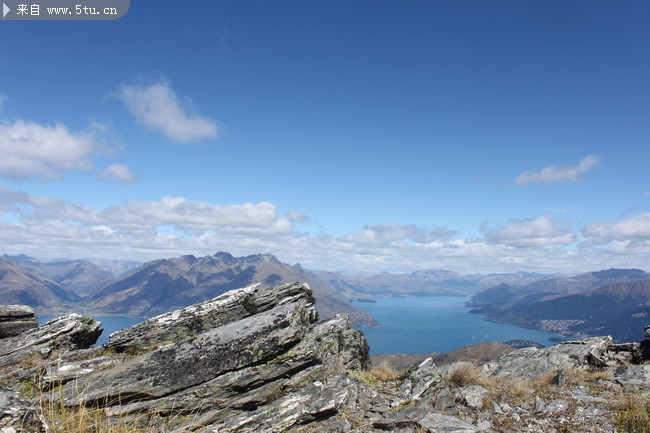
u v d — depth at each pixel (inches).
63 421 351.9
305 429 480.4
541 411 525.0
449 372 770.8
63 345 727.1
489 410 540.1
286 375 589.0
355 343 893.8
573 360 848.9
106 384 534.3
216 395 535.5
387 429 474.0
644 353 840.3
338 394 544.7
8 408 308.7
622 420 427.5
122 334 760.3
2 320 889.5
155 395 526.9
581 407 530.0
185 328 788.0
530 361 882.1
